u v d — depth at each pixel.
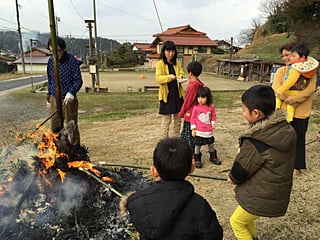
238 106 11.25
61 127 3.34
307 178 4.07
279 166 2.12
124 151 5.48
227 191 3.79
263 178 2.16
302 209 3.31
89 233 2.70
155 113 9.80
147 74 45.62
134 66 66.81
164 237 1.66
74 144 3.21
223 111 9.86
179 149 1.74
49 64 4.06
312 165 4.53
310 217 3.16
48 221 2.76
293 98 3.75
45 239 2.62
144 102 15.06
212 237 1.67
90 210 2.88
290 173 2.19
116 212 2.89
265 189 2.17
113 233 2.69
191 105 4.58
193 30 55.88
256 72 33.66
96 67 23.14
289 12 20.28
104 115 9.85
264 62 32.22
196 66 4.58
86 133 7.02
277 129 2.08
